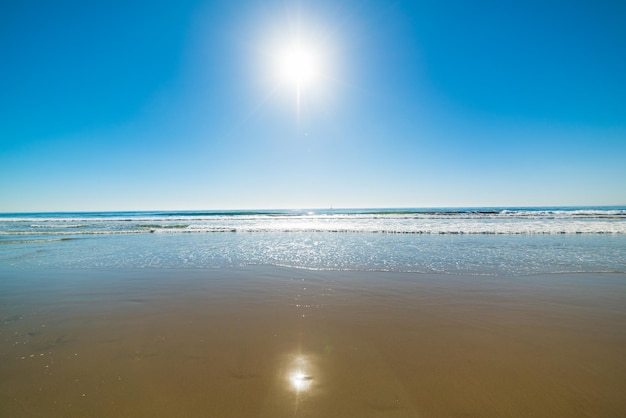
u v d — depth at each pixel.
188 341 4.44
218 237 18.77
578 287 7.07
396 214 48.22
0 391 3.22
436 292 6.79
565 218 32.00
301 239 17.00
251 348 4.21
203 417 2.82
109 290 7.18
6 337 4.59
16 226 31.19
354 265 9.74
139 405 2.99
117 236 19.84
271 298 6.51
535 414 2.84
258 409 2.93
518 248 12.72
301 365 3.74
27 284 7.76
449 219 33.38
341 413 2.86
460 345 4.25
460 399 3.06
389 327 4.91
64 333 4.73
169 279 8.21
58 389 3.25
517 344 4.26
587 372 3.54
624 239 15.21
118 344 4.34
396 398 3.08
